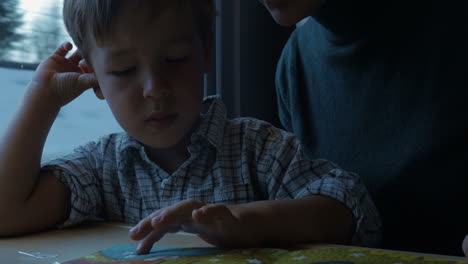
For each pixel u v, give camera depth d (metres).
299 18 0.81
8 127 0.77
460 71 0.87
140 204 0.87
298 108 1.14
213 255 0.51
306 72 1.14
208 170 0.86
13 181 0.72
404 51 0.93
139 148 0.86
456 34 0.87
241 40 1.33
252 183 0.85
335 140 1.06
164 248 0.56
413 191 0.92
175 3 0.69
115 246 0.58
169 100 0.70
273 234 0.58
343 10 0.94
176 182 0.85
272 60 1.40
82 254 0.56
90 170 0.86
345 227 0.67
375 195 0.97
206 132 0.84
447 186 0.88
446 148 0.88
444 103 0.88
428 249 0.93
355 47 0.98
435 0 0.89
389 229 0.97
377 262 0.44
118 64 0.70
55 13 1.16
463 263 0.42
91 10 0.70
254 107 1.36
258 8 1.37
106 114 1.24
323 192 0.69
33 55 1.14
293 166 0.80
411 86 0.93
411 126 0.93
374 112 0.98
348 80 1.02
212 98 0.94
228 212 0.54
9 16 1.10
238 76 1.32
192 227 0.56
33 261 0.53
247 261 0.47
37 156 0.76
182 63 0.71
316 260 0.46
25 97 0.79
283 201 0.65
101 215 0.90
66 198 0.78
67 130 1.16
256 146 0.86
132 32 0.67
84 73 0.84
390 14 0.93
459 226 0.89
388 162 0.95
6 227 0.70
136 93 0.71
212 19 0.81
